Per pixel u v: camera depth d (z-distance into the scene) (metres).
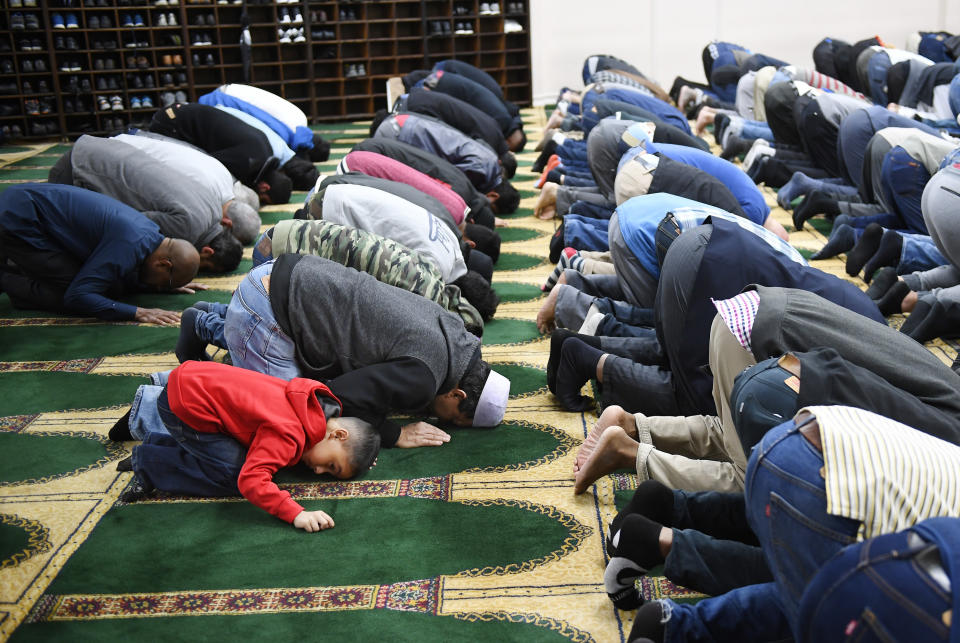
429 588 1.99
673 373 2.50
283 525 2.24
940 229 3.37
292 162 6.30
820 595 1.21
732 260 2.40
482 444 2.64
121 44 9.07
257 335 2.56
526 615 1.90
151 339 3.52
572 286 3.38
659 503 1.92
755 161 5.71
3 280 3.79
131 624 1.88
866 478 1.34
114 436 2.65
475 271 3.86
